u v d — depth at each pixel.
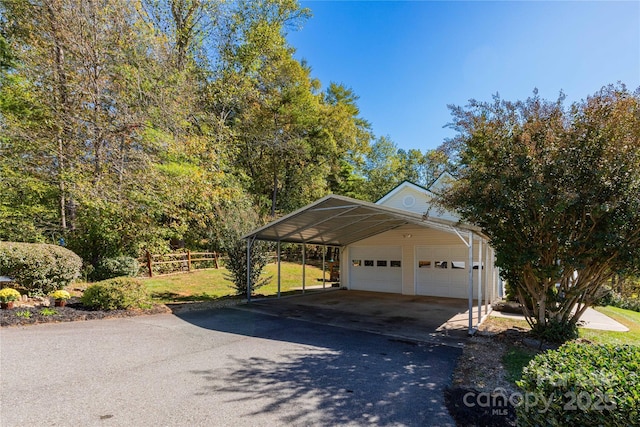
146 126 12.41
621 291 13.15
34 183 11.08
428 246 13.66
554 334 6.05
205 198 13.16
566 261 5.56
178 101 14.10
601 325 8.13
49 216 11.96
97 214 11.31
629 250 5.27
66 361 4.78
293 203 24.59
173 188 12.48
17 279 8.09
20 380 4.06
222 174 15.35
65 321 7.11
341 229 12.50
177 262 14.91
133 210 11.86
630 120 5.07
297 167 24.84
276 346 5.88
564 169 5.22
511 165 5.55
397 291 14.34
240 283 12.09
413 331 7.22
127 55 12.42
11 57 11.41
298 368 4.75
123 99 12.17
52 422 3.10
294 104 22.50
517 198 5.46
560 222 5.59
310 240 13.87
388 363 5.02
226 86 19.34
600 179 5.09
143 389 3.91
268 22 21.09
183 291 12.60
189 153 13.74
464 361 5.12
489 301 11.07
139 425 3.10
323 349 5.74
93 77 11.55
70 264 8.86
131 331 6.60
